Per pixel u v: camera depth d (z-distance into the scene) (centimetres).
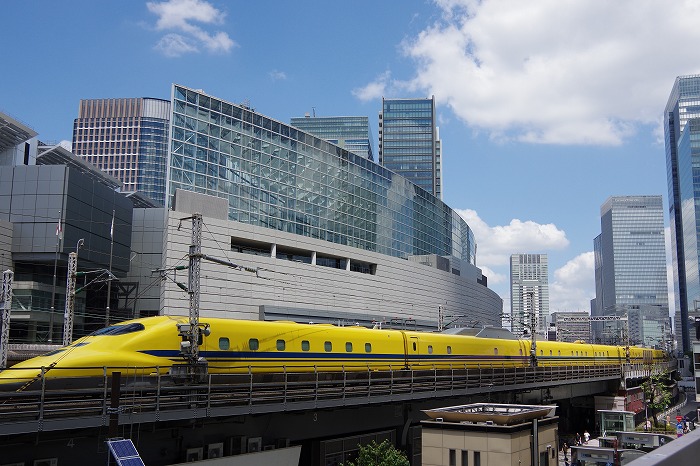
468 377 4559
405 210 14725
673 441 571
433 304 13062
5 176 7838
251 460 3069
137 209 9575
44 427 2244
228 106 10306
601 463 3822
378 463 3519
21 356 5544
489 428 2839
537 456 2950
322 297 9869
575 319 11588
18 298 7369
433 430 3003
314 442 3688
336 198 12294
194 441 2977
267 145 10894
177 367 2877
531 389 5584
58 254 7612
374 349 4225
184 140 9581
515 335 6981
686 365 15875
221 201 8688
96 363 2717
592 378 6938
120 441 2225
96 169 11156
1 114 8788
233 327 3334
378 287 11244
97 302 8619
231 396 3066
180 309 7875
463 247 19275
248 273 8669
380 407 4056
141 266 9431
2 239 7494
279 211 10938
